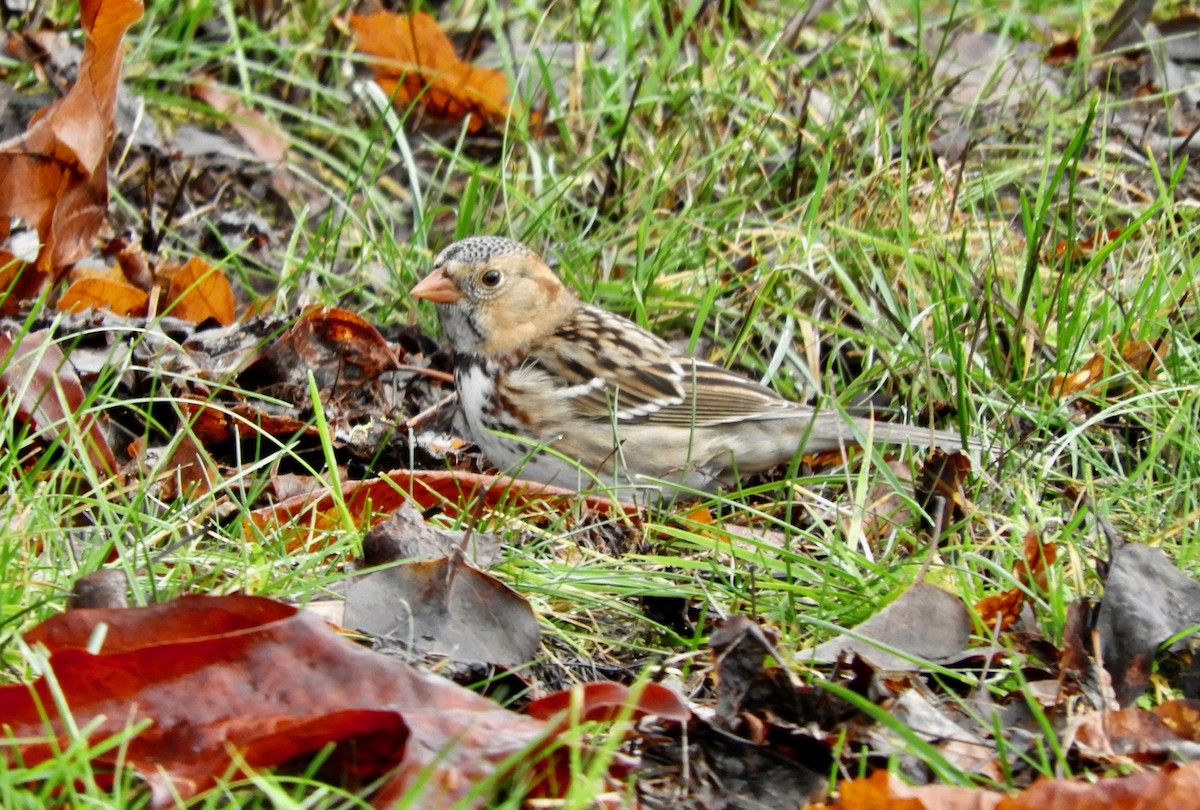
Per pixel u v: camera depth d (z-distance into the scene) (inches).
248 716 206.1
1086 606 266.2
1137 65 510.0
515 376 370.6
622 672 265.0
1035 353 385.1
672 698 215.8
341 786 207.0
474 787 195.5
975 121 475.5
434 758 198.5
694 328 389.7
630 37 479.2
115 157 449.7
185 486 319.0
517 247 375.6
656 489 365.4
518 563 284.0
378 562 270.1
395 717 201.2
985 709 248.5
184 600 219.0
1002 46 515.8
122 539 280.5
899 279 411.2
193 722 205.0
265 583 259.1
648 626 280.8
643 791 222.7
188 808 195.9
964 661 266.5
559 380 369.7
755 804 223.3
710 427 369.7
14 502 268.1
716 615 283.7
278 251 437.7
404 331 407.2
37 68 455.8
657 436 370.3
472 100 491.2
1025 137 466.6
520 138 466.9
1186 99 497.0
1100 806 204.8
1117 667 259.6
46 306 374.3
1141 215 393.4
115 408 340.8
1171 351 373.7
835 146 444.1
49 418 313.4
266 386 365.1
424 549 270.7
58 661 203.5
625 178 447.5
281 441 349.1
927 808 205.0
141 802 192.9
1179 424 346.3
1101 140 463.2
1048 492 337.7
